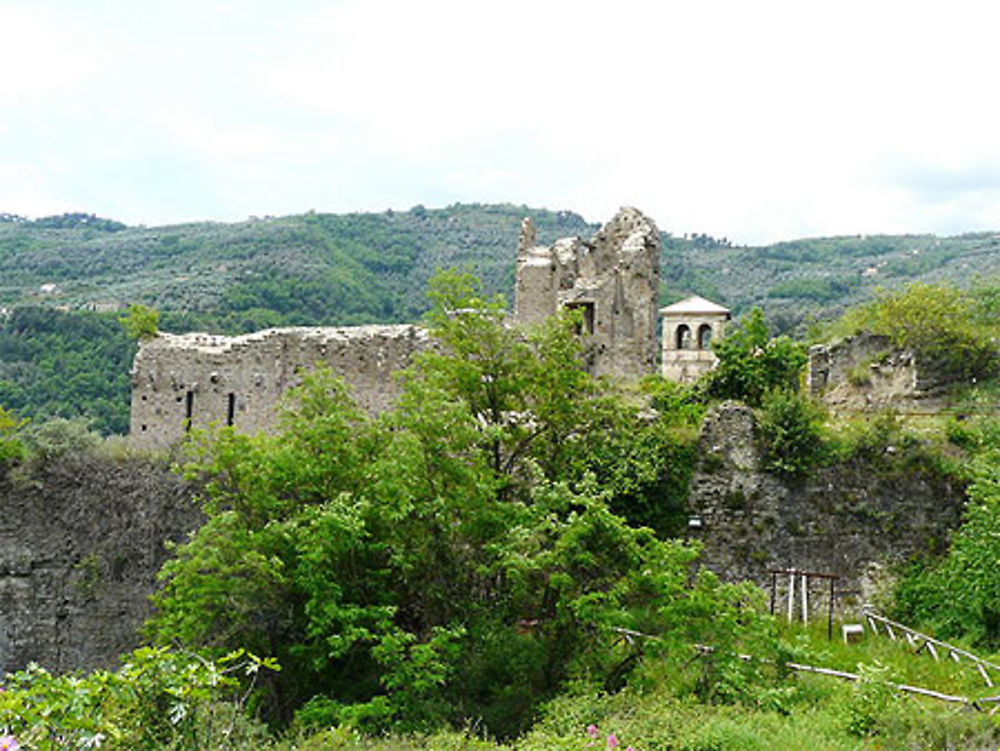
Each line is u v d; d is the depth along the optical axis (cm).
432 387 2988
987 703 2138
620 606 2569
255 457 2742
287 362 4200
